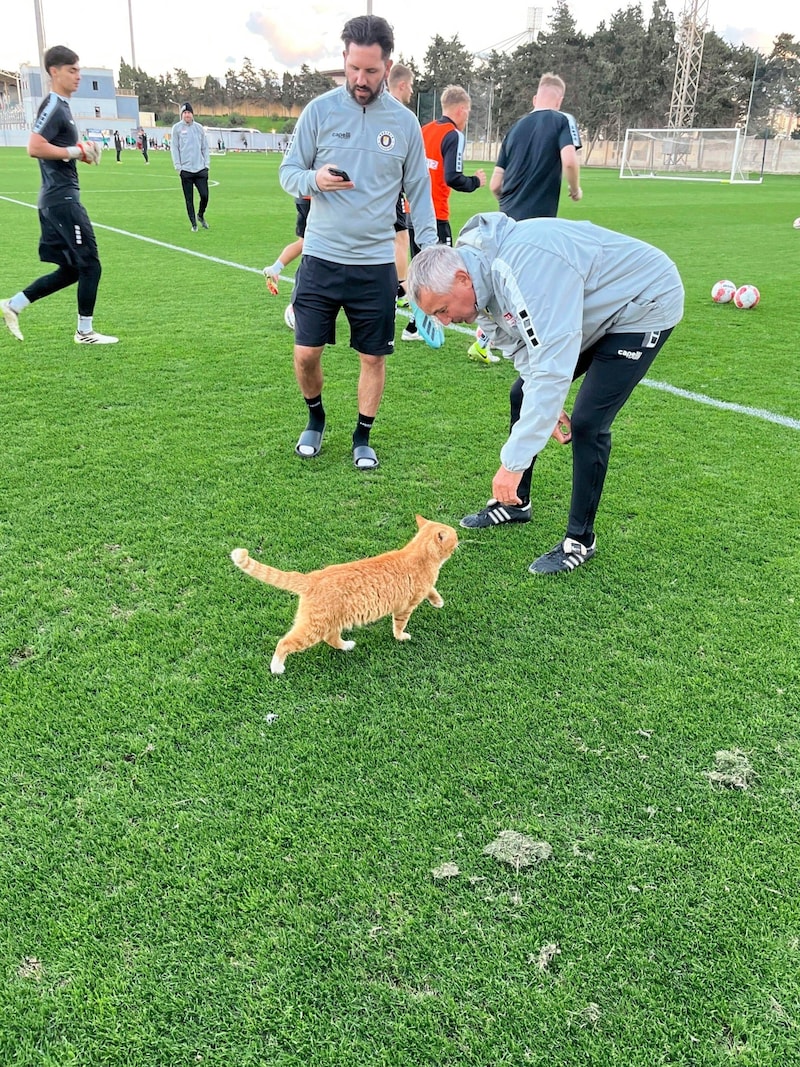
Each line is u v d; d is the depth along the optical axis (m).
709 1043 1.52
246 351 6.42
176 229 13.57
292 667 2.61
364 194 3.75
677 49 53.06
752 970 1.65
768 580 3.18
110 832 1.97
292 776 2.15
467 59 64.38
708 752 2.25
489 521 3.64
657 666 2.63
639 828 2.00
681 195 24.83
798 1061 1.49
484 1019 1.55
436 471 4.23
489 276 2.52
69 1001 1.58
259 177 28.86
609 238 2.74
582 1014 1.56
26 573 3.11
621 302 2.75
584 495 3.15
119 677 2.53
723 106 54.69
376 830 1.99
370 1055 1.49
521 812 2.05
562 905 1.79
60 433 4.57
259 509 3.72
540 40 58.91
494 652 2.71
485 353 6.17
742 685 2.54
